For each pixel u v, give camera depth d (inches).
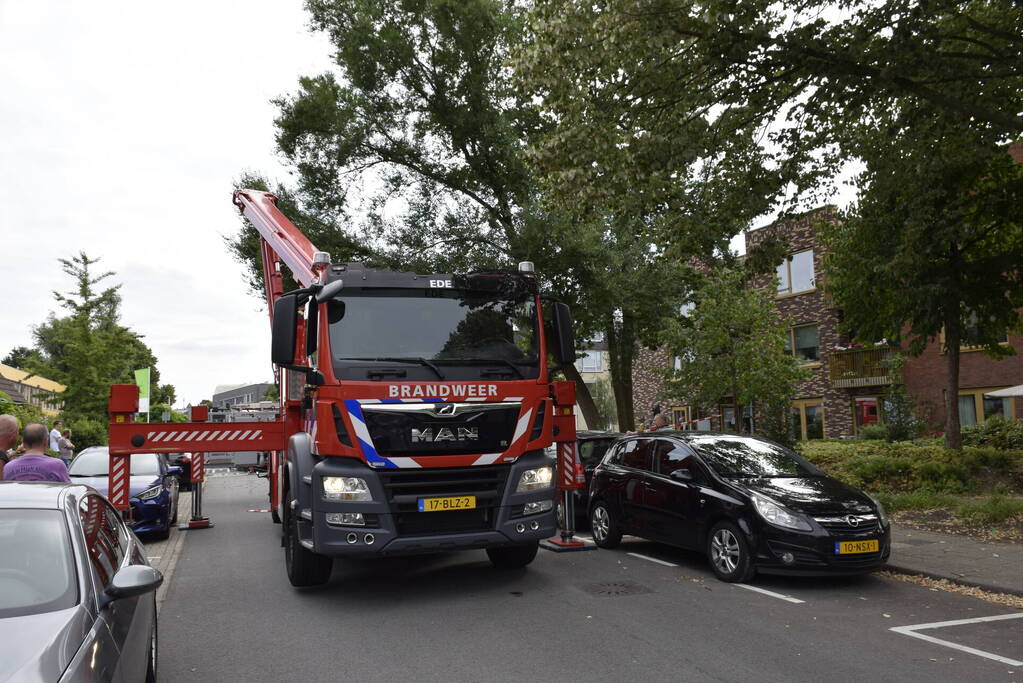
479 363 290.2
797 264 1144.2
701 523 337.1
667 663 213.9
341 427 272.2
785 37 374.3
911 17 362.6
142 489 459.5
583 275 685.9
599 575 335.9
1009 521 424.5
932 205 533.0
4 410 936.3
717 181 452.1
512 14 741.3
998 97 423.8
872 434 940.6
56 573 143.4
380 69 770.8
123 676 139.7
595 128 407.8
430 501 272.7
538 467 293.0
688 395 813.2
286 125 783.1
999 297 565.3
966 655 220.8
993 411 900.6
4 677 113.3
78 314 1213.7
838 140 450.0
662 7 369.7
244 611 280.4
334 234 769.6
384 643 236.2
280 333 272.5
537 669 209.8
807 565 298.5
